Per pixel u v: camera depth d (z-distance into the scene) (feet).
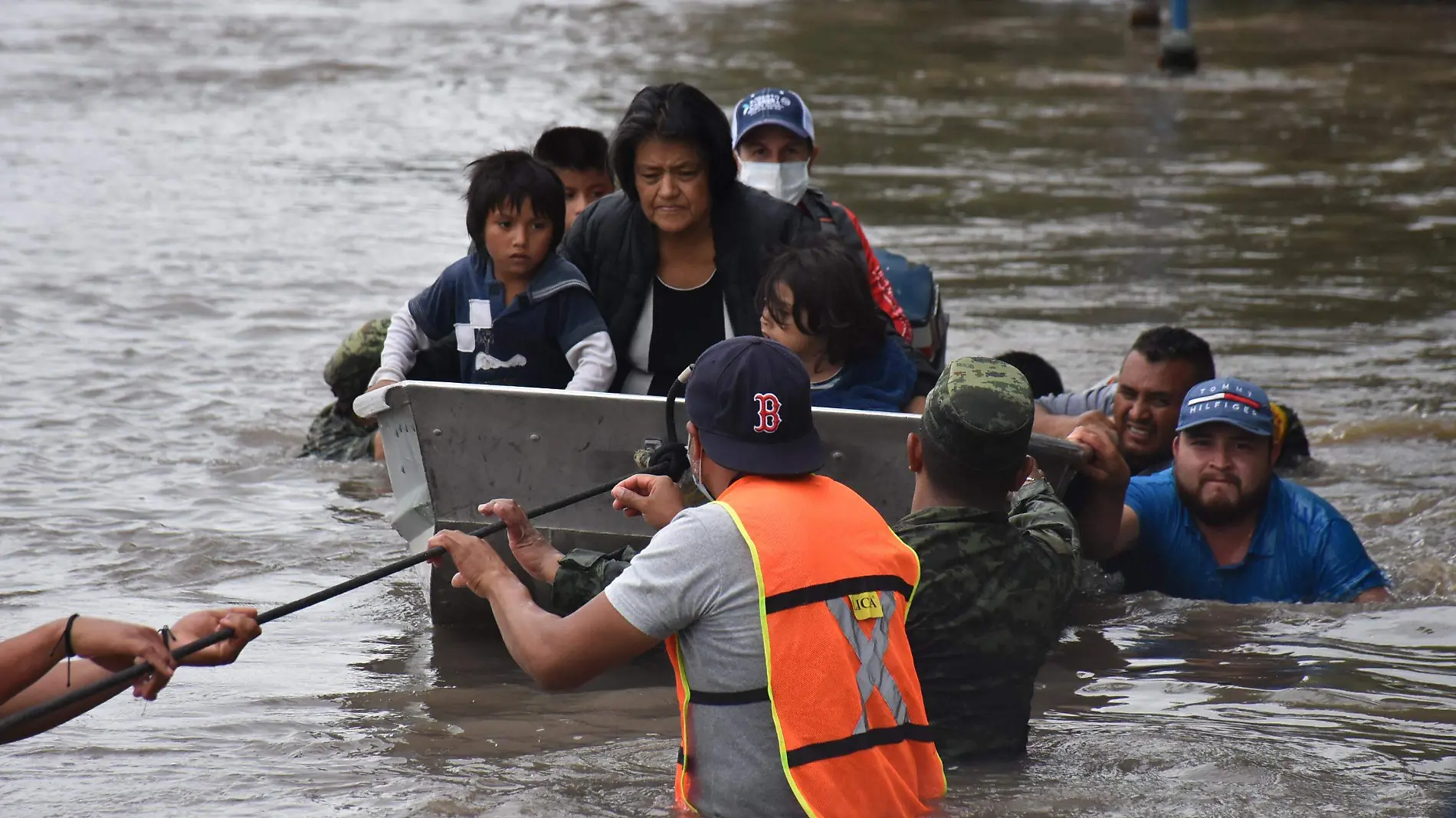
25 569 81.10
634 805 52.85
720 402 48.62
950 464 54.54
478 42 397.60
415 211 200.44
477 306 73.15
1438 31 451.94
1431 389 124.47
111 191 209.77
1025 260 177.06
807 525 47.85
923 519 55.11
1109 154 258.57
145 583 79.41
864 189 222.28
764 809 47.06
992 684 55.11
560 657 48.29
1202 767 56.34
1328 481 101.30
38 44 362.94
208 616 49.55
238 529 89.20
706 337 74.43
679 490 56.44
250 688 65.46
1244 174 241.35
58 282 156.25
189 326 141.79
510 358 73.31
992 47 411.95
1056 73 363.15
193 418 113.80
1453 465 104.88
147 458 103.81
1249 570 80.23
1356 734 60.49
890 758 48.14
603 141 103.40
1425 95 329.52
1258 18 487.20
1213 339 140.87
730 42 409.28
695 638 47.80
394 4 483.10
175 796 53.98
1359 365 132.36
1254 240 191.42
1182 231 195.83
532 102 301.02
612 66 356.79
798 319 67.87
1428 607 78.13
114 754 57.93
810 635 46.93
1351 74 362.94
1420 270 174.60
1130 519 80.43
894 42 417.28
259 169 229.66
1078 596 79.71
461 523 68.64
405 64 350.84
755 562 46.98
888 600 48.70
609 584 51.88
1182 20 365.40
